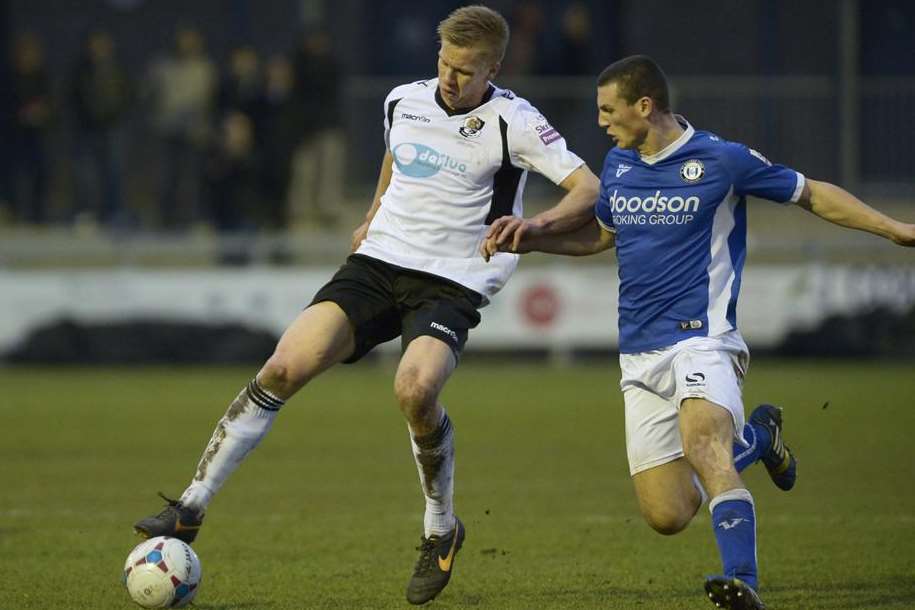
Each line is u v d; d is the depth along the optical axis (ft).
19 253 214.07
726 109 238.89
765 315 212.64
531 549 85.30
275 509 99.81
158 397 173.99
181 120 228.02
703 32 276.41
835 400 168.76
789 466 79.10
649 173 68.64
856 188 238.07
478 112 71.20
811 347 211.61
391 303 71.05
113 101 227.81
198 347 208.33
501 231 68.28
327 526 92.94
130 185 230.89
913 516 96.37
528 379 196.54
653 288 68.44
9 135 229.04
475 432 143.95
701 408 64.75
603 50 280.92
